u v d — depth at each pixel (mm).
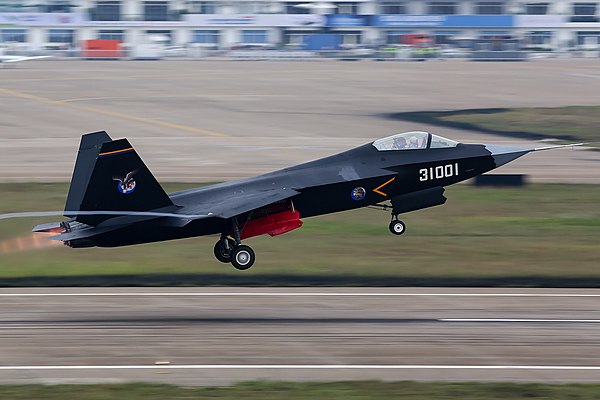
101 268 96562
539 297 83562
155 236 80562
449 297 83438
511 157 89562
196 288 87438
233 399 56438
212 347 67750
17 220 124750
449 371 62469
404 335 70812
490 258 101812
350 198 85688
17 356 65188
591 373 62125
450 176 87938
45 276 92125
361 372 62250
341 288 87500
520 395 57562
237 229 82062
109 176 76688
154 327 73062
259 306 80125
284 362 64375
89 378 60719
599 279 91250
